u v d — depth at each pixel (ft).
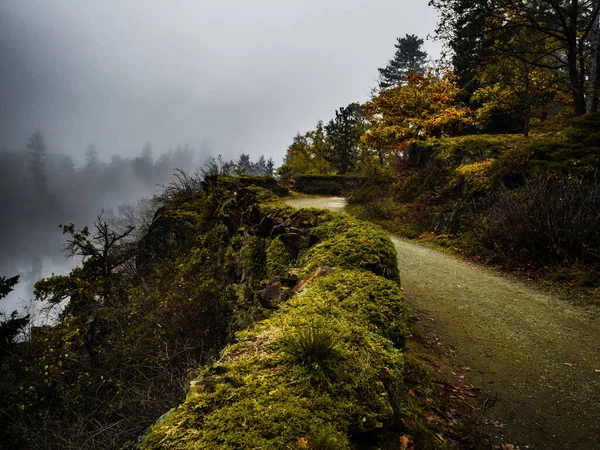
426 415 8.49
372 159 86.89
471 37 46.09
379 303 9.10
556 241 20.13
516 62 46.88
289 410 4.93
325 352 6.28
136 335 22.18
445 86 58.65
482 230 25.43
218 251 28.48
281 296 11.07
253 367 6.10
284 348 6.56
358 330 7.47
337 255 12.53
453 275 20.80
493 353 12.09
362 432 5.21
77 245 33.71
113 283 34.24
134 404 17.57
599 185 21.07
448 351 12.27
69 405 20.10
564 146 26.53
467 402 9.53
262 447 4.28
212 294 22.66
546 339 12.93
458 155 39.83
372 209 41.42
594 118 28.30
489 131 60.34
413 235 32.91
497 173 29.30
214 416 4.85
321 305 8.54
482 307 15.98
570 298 16.70
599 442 8.03
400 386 8.76
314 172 91.40
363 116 87.30
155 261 37.93
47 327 29.01
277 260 16.93
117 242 53.42
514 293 17.70
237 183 42.39
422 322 14.43
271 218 21.13
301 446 4.35
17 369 24.91
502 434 8.34
